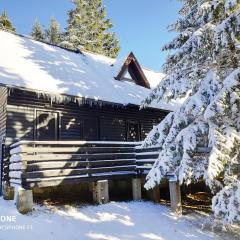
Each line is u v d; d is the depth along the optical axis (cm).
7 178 1130
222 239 845
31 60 1577
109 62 2214
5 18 3819
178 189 1065
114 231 845
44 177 978
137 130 1864
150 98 1020
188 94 1066
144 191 1278
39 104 1388
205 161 837
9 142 1248
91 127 1602
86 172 1085
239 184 753
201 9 884
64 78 1534
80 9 3931
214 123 797
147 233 854
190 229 915
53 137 1422
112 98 1575
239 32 827
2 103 1409
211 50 914
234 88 762
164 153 861
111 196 1298
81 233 796
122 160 1215
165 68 1102
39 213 892
